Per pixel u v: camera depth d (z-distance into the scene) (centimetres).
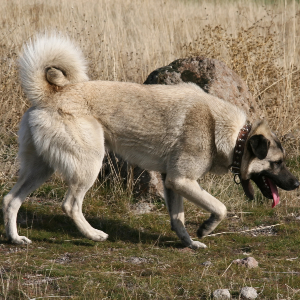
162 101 686
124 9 1858
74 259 620
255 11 1933
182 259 640
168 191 727
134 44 1518
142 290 509
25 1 1822
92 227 724
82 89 682
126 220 812
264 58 1330
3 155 1002
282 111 1208
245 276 562
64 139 655
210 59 1005
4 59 1227
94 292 498
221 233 777
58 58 674
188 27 1662
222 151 691
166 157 698
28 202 846
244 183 735
